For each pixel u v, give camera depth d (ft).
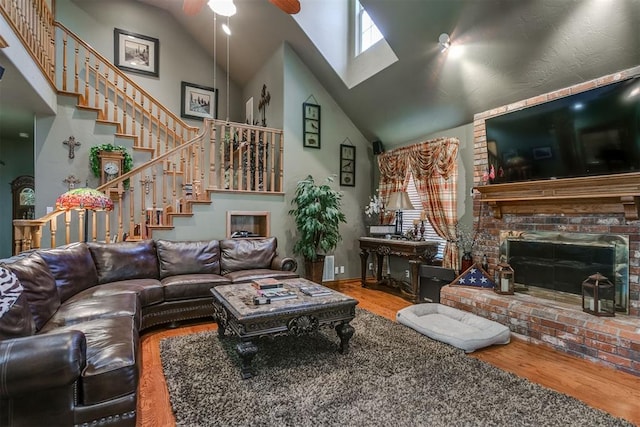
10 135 19.47
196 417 6.03
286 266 14.15
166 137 17.89
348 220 18.83
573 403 6.50
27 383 4.37
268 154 17.56
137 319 8.26
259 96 19.81
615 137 8.79
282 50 17.03
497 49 11.10
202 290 11.80
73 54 17.10
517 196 11.32
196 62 21.36
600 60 9.45
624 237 9.22
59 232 14.78
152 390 7.14
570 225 10.46
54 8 16.17
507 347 9.50
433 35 12.21
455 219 14.23
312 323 8.37
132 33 19.27
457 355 8.73
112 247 11.92
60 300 8.43
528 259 11.59
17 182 20.77
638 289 8.99
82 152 15.49
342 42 16.93
